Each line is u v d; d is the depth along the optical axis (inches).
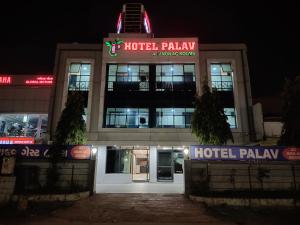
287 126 778.2
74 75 1141.7
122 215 496.1
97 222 454.3
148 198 633.0
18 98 1369.3
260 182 663.8
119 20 1327.5
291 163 679.1
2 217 477.4
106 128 1047.6
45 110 1354.6
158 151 1037.2
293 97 783.1
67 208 539.5
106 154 1024.9
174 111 1083.9
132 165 1025.5
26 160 696.4
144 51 1129.4
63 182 690.8
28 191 636.7
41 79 1395.2
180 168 1020.5
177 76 1125.7
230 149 687.1
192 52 1123.3
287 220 468.1
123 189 780.0
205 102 800.9
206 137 768.9
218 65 1149.7
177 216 490.9
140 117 1079.0
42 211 518.9
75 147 708.0
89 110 1077.1
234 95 1095.0
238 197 581.0
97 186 849.5
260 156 683.4
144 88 1114.1
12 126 1358.3
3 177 597.9
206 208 540.4
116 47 1135.6
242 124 1061.1
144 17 1331.2
